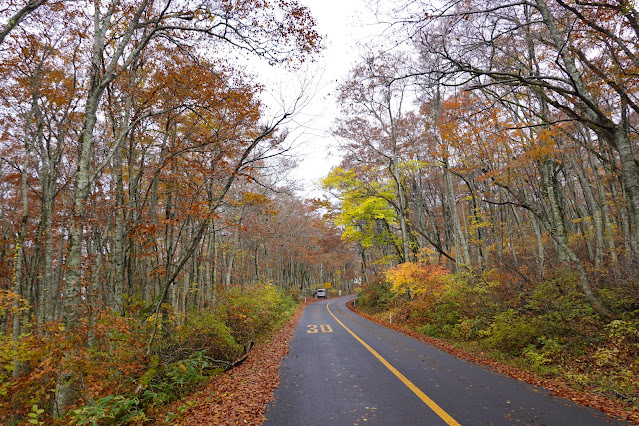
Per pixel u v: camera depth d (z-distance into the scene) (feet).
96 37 26.17
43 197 41.32
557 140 39.17
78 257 21.29
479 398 17.26
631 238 39.22
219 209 50.72
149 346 25.16
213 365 29.07
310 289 191.31
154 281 42.63
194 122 36.17
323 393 19.36
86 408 15.52
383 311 69.92
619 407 15.37
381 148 68.33
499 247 63.10
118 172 36.60
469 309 39.27
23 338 32.30
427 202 102.47
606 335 24.62
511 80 24.93
